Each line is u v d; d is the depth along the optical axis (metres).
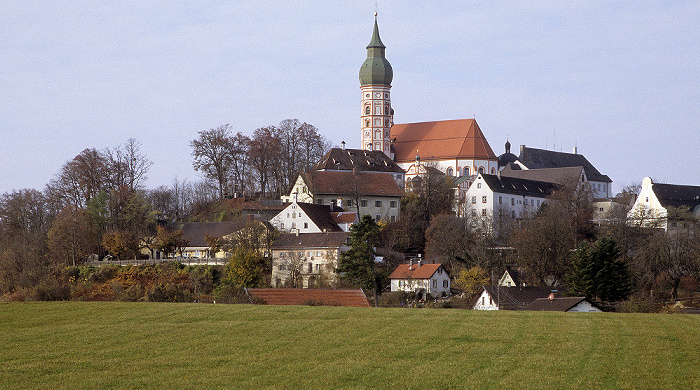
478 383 43.75
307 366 47.97
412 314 64.31
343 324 60.12
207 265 136.25
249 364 48.84
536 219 150.00
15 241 150.62
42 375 47.66
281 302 87.81
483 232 153.75
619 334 55.06
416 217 176.38
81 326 62.44
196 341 55.59
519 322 60.16
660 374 44.84
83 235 154.38
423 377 45.09
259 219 159.12
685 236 121.81
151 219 166.12
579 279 104.50
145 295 115.31
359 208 176.12
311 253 140.12
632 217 153.50
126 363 50.03
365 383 44.19
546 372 45.56
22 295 117.69
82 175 173.62
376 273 127.75
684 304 105.06
